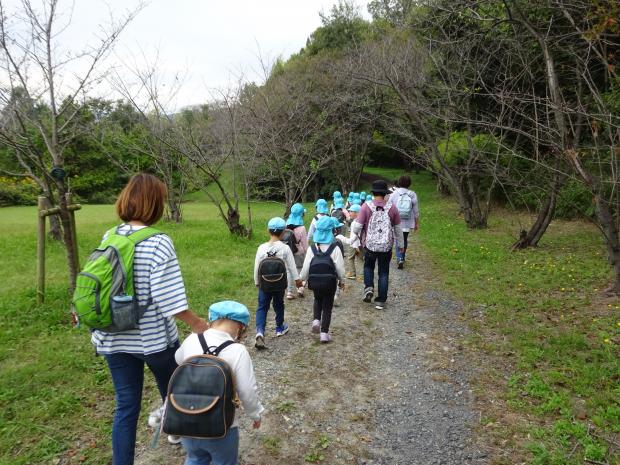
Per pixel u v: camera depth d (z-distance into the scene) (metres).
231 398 2.16
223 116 13.17
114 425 2.53
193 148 12.54
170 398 2.12
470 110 10.87
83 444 3.15
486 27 9.05
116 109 13.80
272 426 3.45
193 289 6.80
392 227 6.28
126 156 19.03
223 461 2.31
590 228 11.72
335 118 17.23
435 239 11.47
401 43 14.66
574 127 7.49
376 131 24.44
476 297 6.46
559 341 4.68
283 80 17.81
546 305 5.91
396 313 6.12
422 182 31.33
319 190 31.83
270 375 4.29
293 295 6.86
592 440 3.11
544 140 5.91
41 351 4.53
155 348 2.47
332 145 16.91
